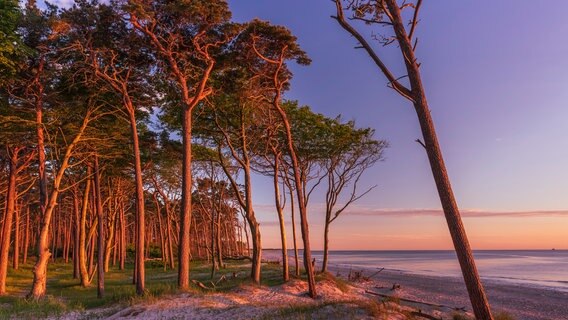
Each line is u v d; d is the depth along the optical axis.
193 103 22.67
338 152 31.64
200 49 22.38
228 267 48.12
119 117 25.03
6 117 22.45
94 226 36.88
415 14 11.69
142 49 22.78
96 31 21.73
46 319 16.67
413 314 12.88
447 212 10.68
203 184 45.69
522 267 77.94
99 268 25.17
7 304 20.97
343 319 11.78
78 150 27.28
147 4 20.89
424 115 11.20
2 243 26.55
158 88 25.30
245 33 22.45
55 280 38.34
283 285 24.66
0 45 17.73
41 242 23.25
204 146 31.31
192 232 82.81
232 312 15.25
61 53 22.62
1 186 36.81
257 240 26.16
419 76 11.41
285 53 23.66
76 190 39.47
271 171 32.56
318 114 30.38
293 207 31.08
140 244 21.81
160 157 32.16
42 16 22.77
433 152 10.99
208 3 20.55
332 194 32.78
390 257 156.75
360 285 33.62
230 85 25.05
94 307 19.73
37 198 47.88
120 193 43.84
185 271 21.45
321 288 24.72
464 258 10.44
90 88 23.88
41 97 24.14
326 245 32.28
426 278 46.31
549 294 32.59
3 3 17.81
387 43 11.72
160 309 16.44
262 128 27.80
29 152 28.52
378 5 12.05
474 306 10.27
